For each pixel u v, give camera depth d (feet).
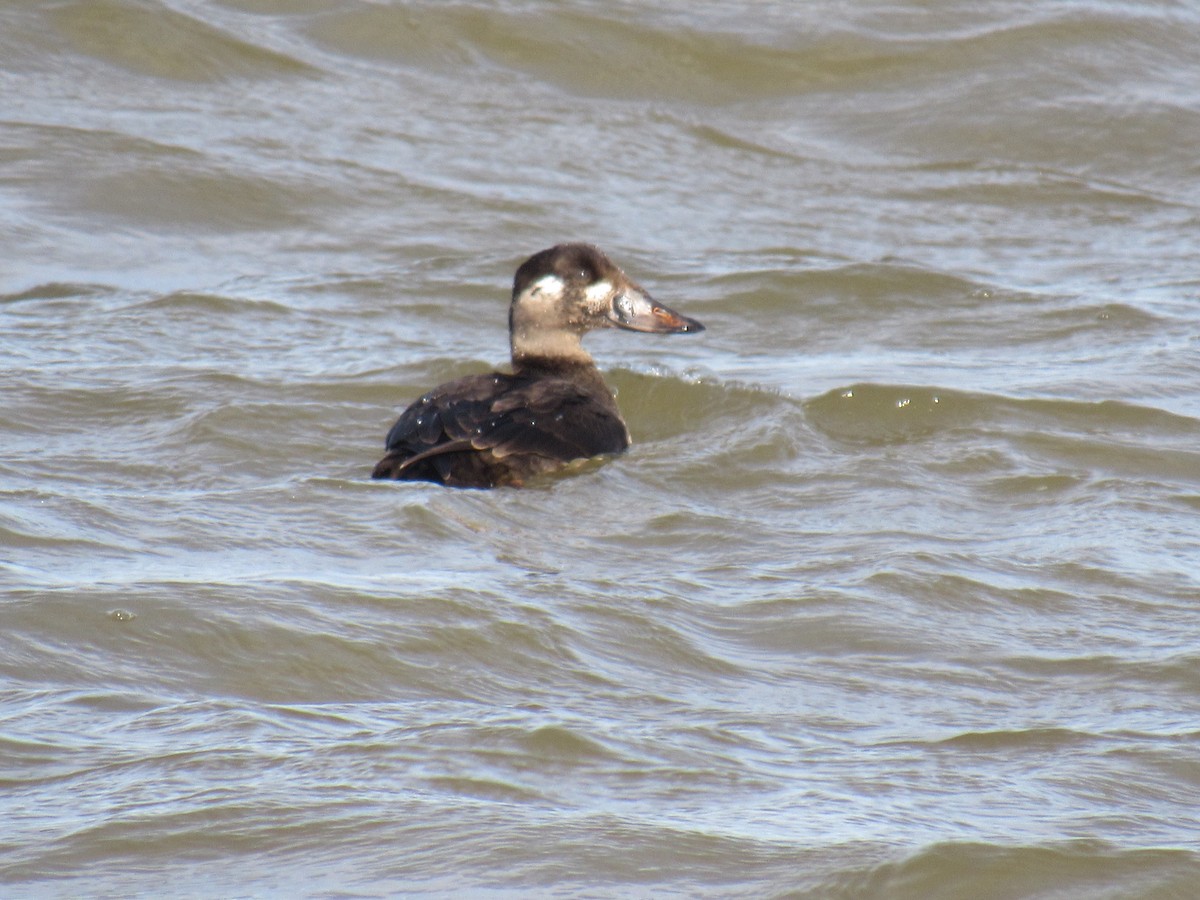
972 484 38.04
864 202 63.41
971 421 42.22
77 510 33.76
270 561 31.42
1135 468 39.34
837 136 68.23
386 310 51.83
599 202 62.23
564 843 21.42
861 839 21.81
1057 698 27.04
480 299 53.16
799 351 49.21
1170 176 66.28
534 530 34.22
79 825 21.39
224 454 39.06
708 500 36.94
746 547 33.73
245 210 59.72
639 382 44.65
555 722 24.89
